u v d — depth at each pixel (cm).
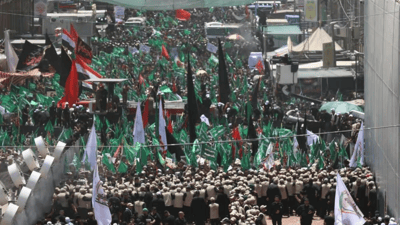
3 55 17600
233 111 14812
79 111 14462
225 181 9325
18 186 8906
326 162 11044
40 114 14188
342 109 14075
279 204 8975
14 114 14412
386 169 9812
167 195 9219
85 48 15688
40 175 8825
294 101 16675
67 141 11900
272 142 11106
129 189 9294
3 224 8094
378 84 11000
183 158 11012
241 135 12244
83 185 9381
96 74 16000
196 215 9131
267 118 14662
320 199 9625
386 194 9794
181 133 11588
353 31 17488
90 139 10100
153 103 15050
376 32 11369
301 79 17300
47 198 9062
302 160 10944
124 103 15550
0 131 12875
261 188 9638
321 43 19225
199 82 18300
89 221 8694
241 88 17638
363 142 11225
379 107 10825
